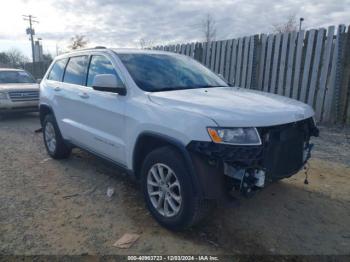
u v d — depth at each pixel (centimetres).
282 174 325
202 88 400
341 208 386
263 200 404
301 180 467
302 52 830
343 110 788
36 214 374
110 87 372
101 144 424
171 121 310
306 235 329
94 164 551
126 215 370
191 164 292
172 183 326
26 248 309
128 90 378
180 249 304
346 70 768
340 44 765
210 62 1062
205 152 281
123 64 401
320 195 420
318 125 796
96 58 457
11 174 508
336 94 792
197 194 297
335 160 552
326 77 794
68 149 567
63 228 343
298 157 348
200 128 287
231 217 362
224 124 282
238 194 300
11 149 661
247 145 281
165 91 370
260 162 295
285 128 316
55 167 539
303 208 385
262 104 325
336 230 339
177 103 324
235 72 983
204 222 350
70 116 498
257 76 933
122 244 311
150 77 394
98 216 368
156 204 346
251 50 926
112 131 401
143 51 450
